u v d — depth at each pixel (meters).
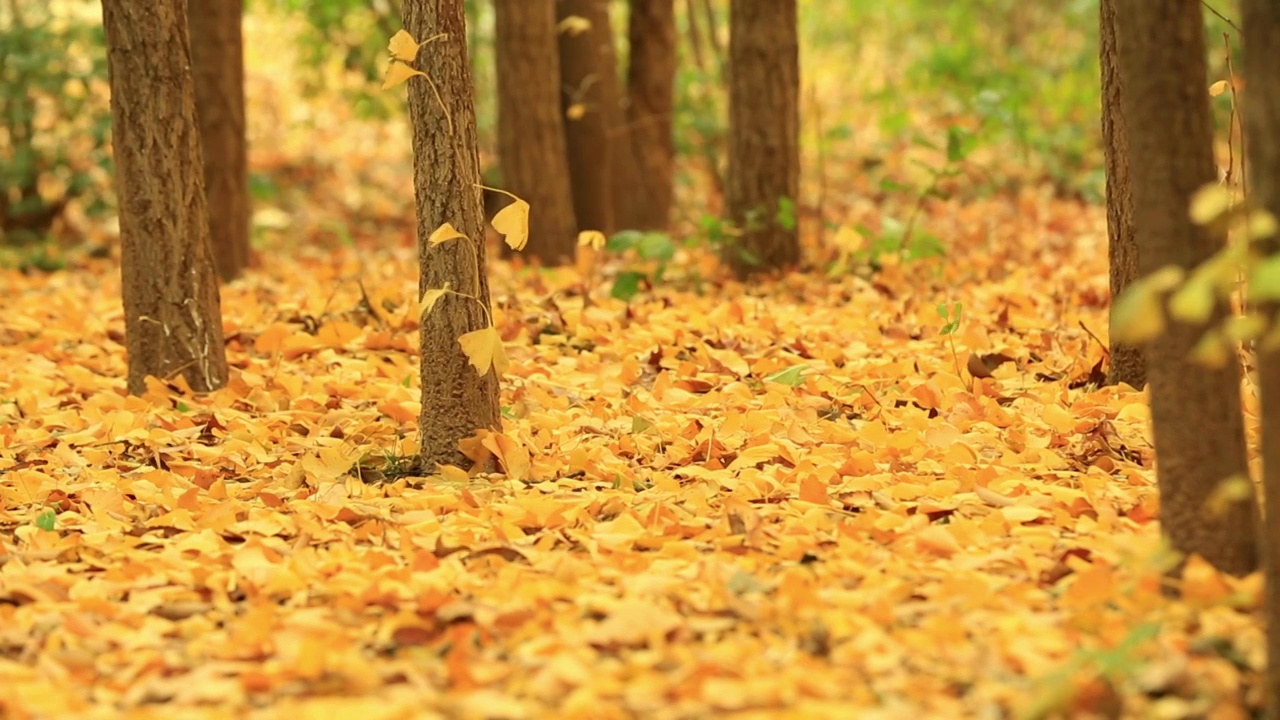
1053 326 9.95
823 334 9.88
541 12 13.86
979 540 5.52
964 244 14.92
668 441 7.43
